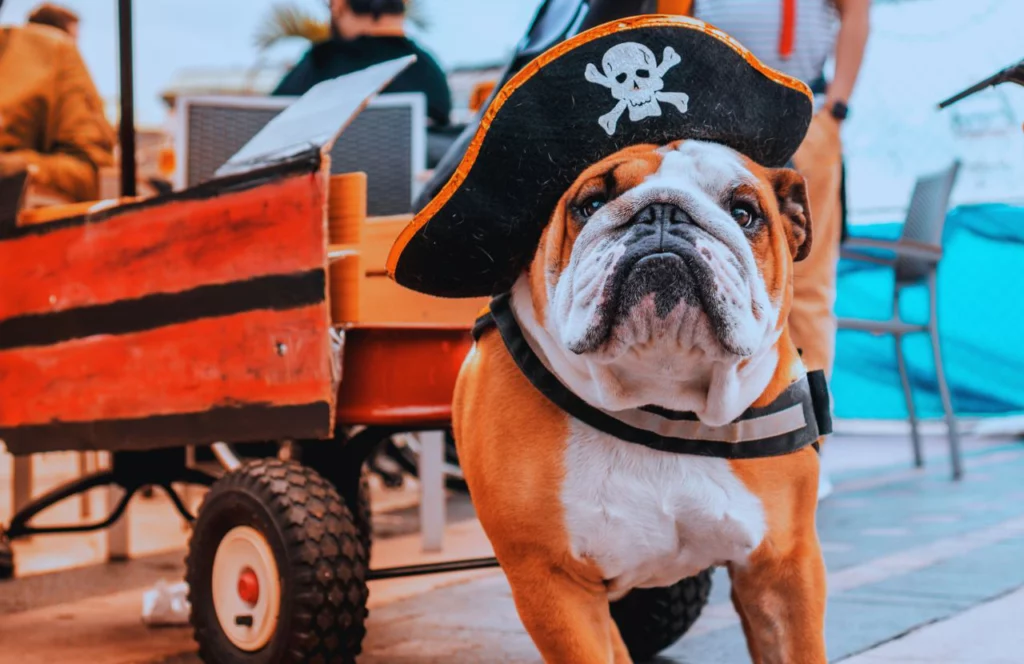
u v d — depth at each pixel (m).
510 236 1.51
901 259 5.04
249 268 2.09
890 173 6.15
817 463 1.54
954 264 6.28
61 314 2.48
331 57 4.16
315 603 1.90
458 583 2.95
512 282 1.58
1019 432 6.82
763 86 1.47
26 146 4.02
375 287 2.49
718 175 1.39
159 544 3.75
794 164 2.67
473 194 1.49
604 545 1.48
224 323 2.14
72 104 4.04
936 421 7.03
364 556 1.99
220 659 2.06
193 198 2.20
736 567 1.55
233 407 2.12
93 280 2.41
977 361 6.34
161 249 2.26
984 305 6.26
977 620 2.30
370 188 3.45
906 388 5.36
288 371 2.03
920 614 2.37
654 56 1.44
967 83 5.83
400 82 4.17
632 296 1.29
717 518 1.47
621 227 1.34
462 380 1.71
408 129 3.43
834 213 2.72
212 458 3.60
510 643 2.30
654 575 1.58
